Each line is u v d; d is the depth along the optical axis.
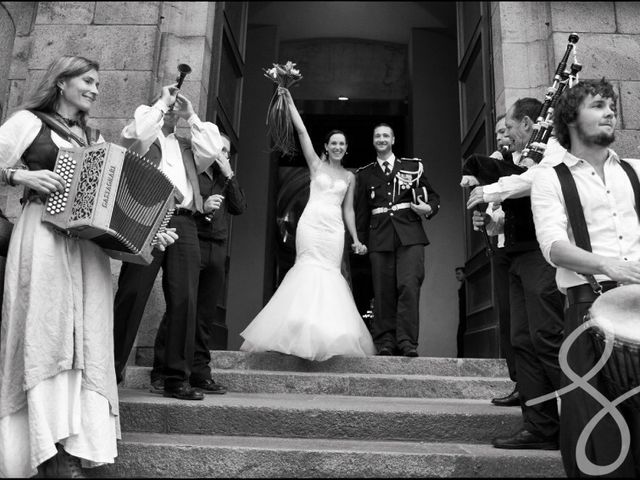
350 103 9.85
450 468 2.44
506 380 3.72
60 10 4.93
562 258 2.00
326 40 10.16
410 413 2.91
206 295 3.62
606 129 2.13
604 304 1.91
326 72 10.06
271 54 9.44
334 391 3.73
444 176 8.92
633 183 2.13
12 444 2.25
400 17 9.53
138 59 4.82
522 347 2.74
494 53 5.20
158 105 3.02
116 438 2.50
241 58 6.32
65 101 2.72
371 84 10.01
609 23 4.75
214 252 3.64
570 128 2.24
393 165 4.79
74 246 2.48
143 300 3.08
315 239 4.31
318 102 9.86
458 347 6.60
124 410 2.93
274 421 2.89
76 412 2.31
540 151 2.84
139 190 2.50
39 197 2.46
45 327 2.31
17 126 2.52
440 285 8.41
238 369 4.13
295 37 10.02
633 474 1.85
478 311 5.09
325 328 3.92
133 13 4.94
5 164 2.46
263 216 8.79
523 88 4.87
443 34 9.59
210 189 3.71
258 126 9.16
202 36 5.10
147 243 2.57
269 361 4.13
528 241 2.70
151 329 4.34
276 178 9.76
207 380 3.56
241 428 2.89
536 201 2.18
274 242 9.42
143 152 3.00
